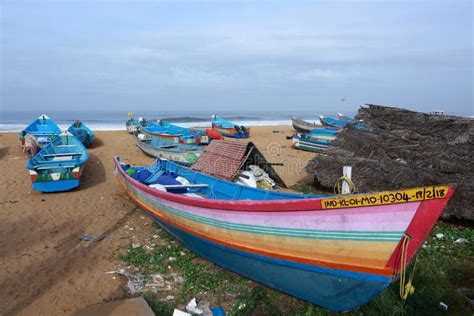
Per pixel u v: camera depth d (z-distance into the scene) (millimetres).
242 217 5207
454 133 10789
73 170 10797
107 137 23547
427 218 3572
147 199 7934
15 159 15609
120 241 7508
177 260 6738
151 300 5332
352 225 4078
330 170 11117
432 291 5281
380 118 13586
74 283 5773
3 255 6676
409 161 10453
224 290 5738
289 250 4805
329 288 4691
